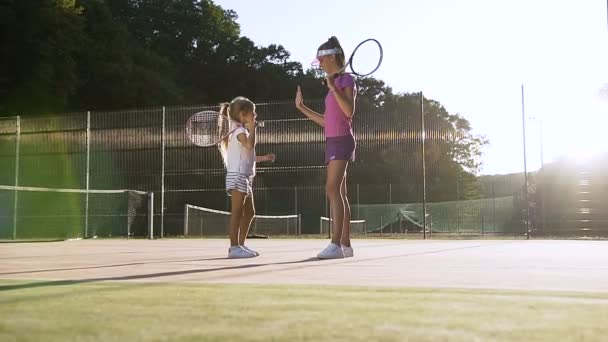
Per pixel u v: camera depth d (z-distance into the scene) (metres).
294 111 14.73
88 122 15.49
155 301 1.77
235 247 4.71
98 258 4.85
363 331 1.29
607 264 3.82
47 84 27.30
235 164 4.68
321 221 14.67
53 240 12.53
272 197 14.91
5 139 16.00
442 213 17.25
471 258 4.57
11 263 4.14
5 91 26.72
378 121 14.91
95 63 31.67
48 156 15.65
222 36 45.78
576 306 1.66
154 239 13.08
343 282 2.48
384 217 18.02
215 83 44.50
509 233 15.19
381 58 4.65
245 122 4.74
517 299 1.82
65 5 28.39
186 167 15.09
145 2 45.66
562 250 6.29
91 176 15.40
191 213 15.16
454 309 1.60
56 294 1.96
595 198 14.80
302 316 1.49
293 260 4.27
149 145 15.16
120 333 1.26
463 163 21.03
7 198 15.84
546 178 15.39
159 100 33.97
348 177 15.72
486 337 1.23
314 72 45.72
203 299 1.82
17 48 26.83
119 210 15.34
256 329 1.31
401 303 1.73
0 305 1.69
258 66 45.16
